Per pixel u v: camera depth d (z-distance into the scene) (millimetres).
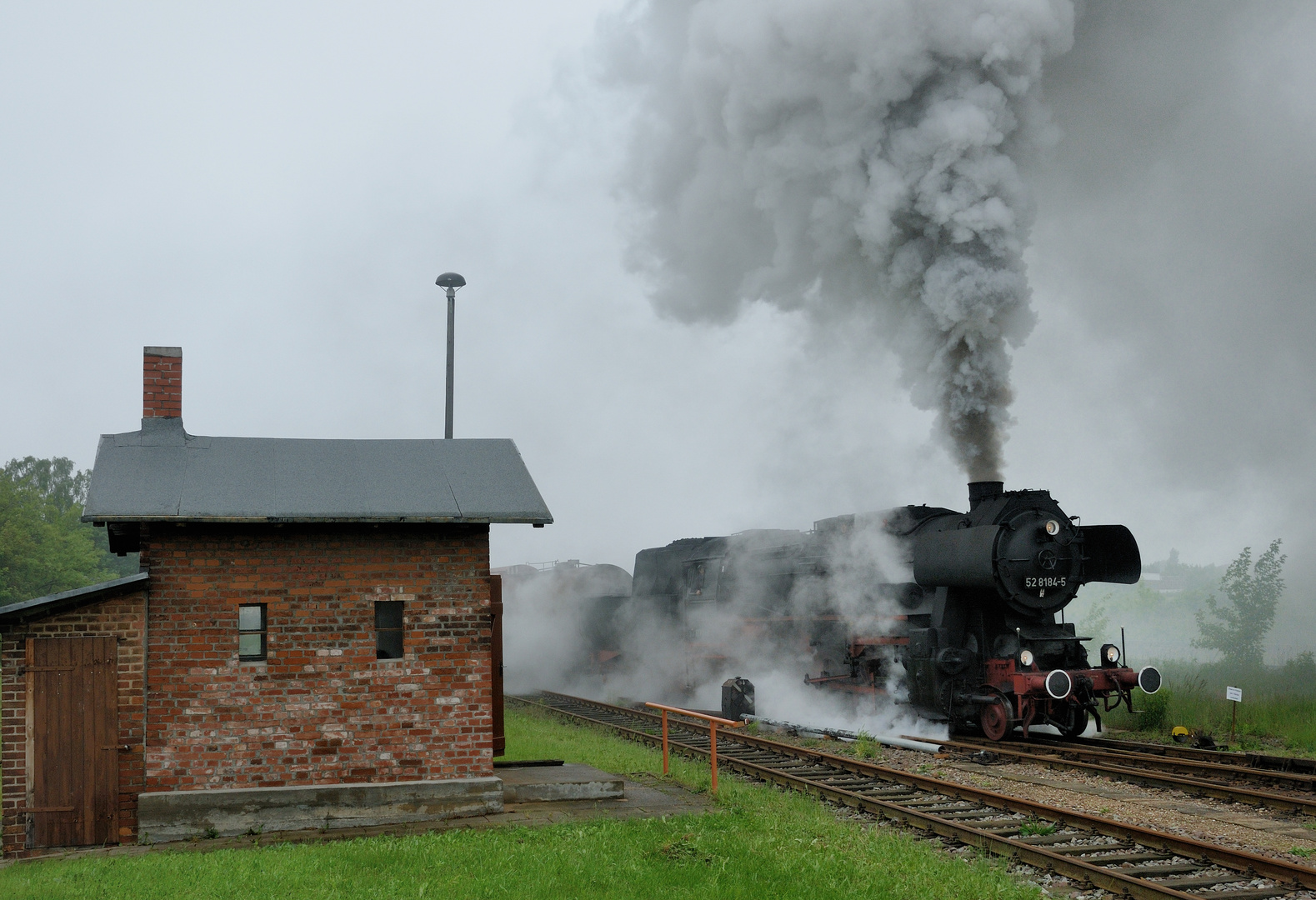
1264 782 12016
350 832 9562
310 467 10828
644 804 10734
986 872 7863
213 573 9867
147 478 10164
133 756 9578
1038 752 14797
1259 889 7473
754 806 10492
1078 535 16734
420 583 10305
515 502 10500
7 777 9320
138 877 7730
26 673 9398
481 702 10344
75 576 53031
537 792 10797
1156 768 13477
